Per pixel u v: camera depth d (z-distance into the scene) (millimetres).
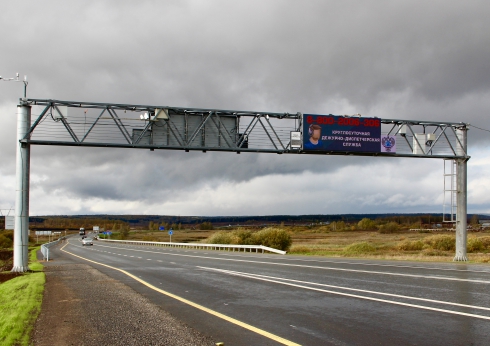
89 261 35125
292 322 9461
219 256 38312
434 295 12422
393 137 29062
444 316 9531
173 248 65062
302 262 27938
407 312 10102
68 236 189625
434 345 7324
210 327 9188
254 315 10383
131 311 11352
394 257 32094
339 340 7816
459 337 7781
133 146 26156
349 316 9914
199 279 18891
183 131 27203
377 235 110000
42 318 10672
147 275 21281
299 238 96438
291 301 12273
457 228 29844
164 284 17297
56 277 21188
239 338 8172
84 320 10312
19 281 19391
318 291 14086
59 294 14984
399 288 14125
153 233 174000
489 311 9945
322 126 27875
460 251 29469
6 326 9422
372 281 16281
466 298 11789
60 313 11312
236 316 10312
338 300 12156
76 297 14156
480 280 15742
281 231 53000
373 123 28625
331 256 35875
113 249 64562
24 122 24094
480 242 47500
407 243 50625
